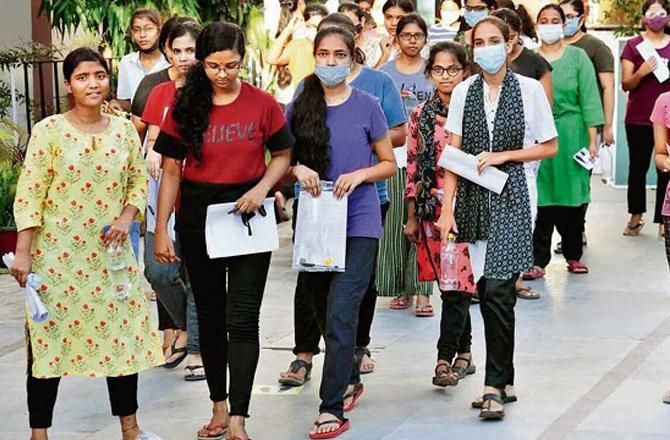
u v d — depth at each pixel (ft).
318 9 80.38
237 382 41.19
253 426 44.39
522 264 44.16
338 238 42.45
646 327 58.13
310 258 42.50
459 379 49.67
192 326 50.14
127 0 80.48
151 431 44.06
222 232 40.75
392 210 59.06
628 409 45.42
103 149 39.01
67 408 47.16
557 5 70.33
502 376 44.60
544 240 69.82
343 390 43.29
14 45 85.46
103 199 39.17
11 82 78.95
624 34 112.57
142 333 40.04
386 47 69.31
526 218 44.19
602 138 78.33
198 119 40.73
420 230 49.37
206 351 42.75
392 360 53.06
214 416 43.16
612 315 60.75
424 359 53.16
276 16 91.97
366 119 43.52
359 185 43.29
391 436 42.86
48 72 85.87
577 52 70.03
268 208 41.29
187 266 42.37
